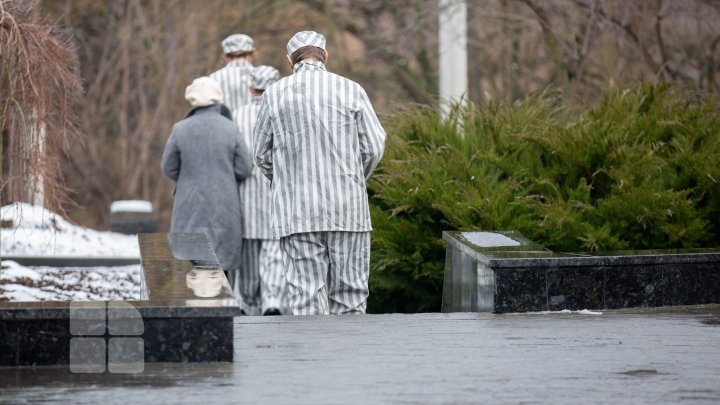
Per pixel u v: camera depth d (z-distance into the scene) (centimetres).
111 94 5547
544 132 1995
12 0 1756
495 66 5419
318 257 1596
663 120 2028
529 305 1555
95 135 5428
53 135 1888
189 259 1542
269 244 2228
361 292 1622
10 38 1692
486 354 1270
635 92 2238
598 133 1958
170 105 5516
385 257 2008
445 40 3503
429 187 1941
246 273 2270
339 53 6544
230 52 2423
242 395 1078
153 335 1219
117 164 5509
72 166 5441
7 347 1195
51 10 5556
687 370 1193
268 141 1609
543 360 1239
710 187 1897
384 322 1478
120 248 2816
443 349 1299
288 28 6456
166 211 5525
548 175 1983
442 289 2014
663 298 1608
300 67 1603
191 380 1138
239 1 6097
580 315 1531
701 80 3684
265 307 2223
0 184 1800
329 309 1627
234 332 1405
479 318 1506
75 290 2189
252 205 2220
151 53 5528
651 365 1216
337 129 1573
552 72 4934
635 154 1928
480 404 1050
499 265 1539
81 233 2905
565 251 1905
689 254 1619
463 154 1995
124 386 1112
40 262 2494
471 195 1900
